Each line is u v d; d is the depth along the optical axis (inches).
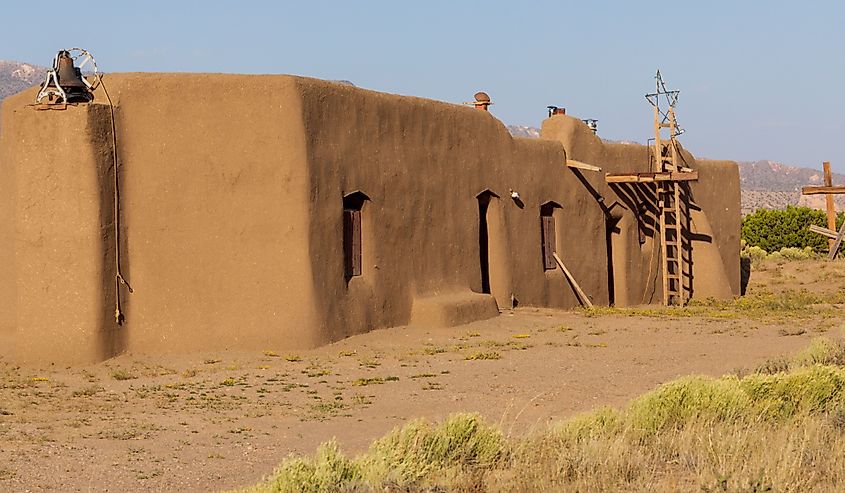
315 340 757.9
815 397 460.8
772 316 1019.9
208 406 557.6
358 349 764.6
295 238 755.4
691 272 1283.2
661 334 869.8
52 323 701.3
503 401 569.3
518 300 1026.7
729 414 436.8
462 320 895.1
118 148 724.0
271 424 509.0
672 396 443.2
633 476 347.3
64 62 720.3
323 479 335.9
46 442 460.4
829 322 949.2
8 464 412.8
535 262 1057.5
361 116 829.2
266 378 644.7
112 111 721.6
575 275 1122.7
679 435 405.1
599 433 406.3
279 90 759.7
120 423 510.0
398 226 869.2
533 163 1060.5
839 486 320.8
